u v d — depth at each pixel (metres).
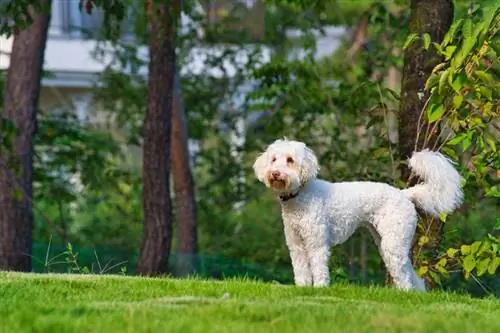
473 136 10.11
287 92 15.50
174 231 20.44
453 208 9.55
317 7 16.50
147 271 14.56
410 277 9.42
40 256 15.18
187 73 19.88
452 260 11.05
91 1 11.97
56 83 24.11
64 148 19.22
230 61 19.73
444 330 6.85
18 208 14.05
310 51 20.44
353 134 15.34
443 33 11.45
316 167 8.97
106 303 7.70
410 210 9.33
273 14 19.20
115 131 21.70
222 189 19.23
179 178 18.45
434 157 9.44
